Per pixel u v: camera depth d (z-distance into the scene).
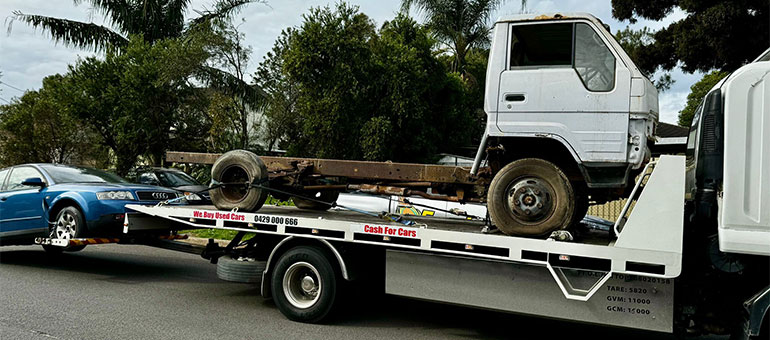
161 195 9.00
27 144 21.62
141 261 10.23
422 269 5.74
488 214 5.85
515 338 6.06
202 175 18.48
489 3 21.50
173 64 18.09
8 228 9.31
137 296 7.37
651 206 4.70
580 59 5.34
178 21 21.64
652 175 4.72
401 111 17.56
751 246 4.30
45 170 9.36
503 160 5.98
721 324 4.82
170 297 7.37
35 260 10.03
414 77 18.12
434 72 19.59
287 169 7.41
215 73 18.81
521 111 5.46
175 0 21.50
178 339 5.52
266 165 7.55
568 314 5.06
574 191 5.46
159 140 19.30
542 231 5.30
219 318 6.39
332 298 6.14
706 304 4.87
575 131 5.28
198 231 12.20
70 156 22.58
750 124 4.36
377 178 6.89
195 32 18.89
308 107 17.67
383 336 5.91
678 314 4.91
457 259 5.55
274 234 6.73
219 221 6.88
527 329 6.45
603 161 5.18
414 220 6.97
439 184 6.70
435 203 9.21
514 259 5.14
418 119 18.36
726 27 15.13
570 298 4.96
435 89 19.88
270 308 6.94
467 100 21.59
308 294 6.36
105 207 8.27
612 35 5.29
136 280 8.44
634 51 18.86
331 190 7.77
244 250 7.04
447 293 5.59
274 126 19.47
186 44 18.66
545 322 6.82
